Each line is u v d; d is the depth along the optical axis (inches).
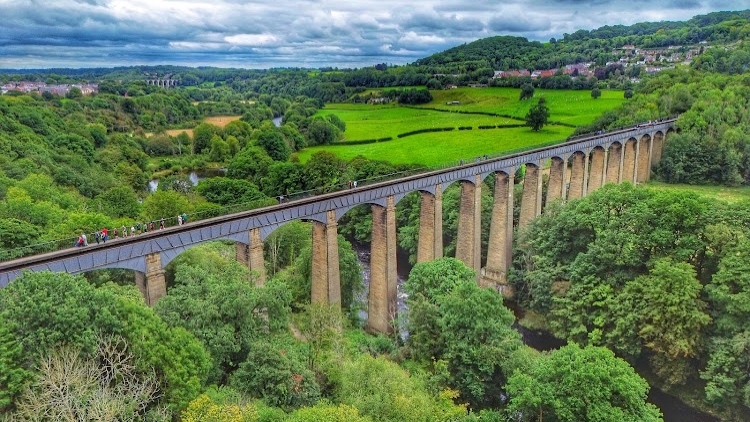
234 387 1238.9
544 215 2615.7
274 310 1475.1
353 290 2463.1
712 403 1854.1
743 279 1744.6
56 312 1048.2
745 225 1964.8
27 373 963.3
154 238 1534.2
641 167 4323.3
